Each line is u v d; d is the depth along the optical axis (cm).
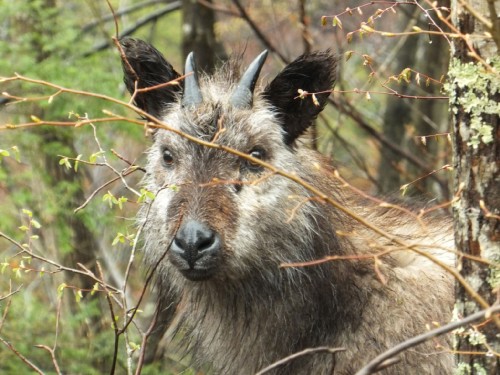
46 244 1752
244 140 931
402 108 1867
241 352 1013
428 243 1024
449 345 945
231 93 981
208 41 1622
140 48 1010
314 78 984
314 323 971
